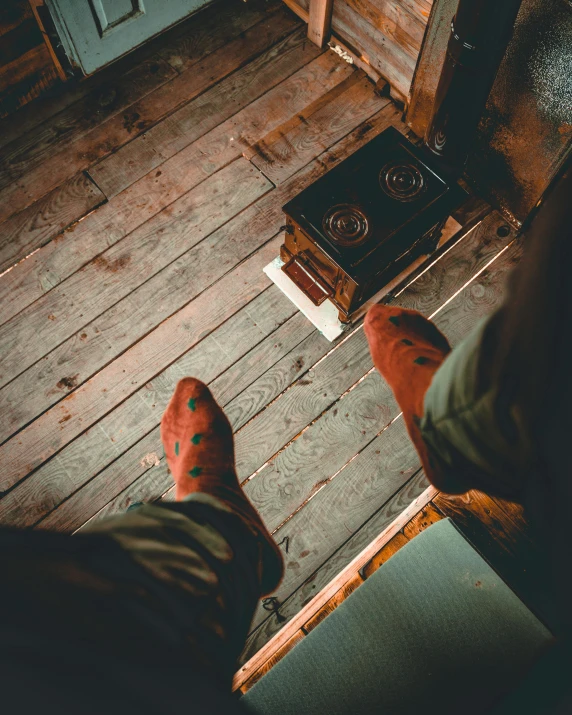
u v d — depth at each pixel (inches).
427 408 26.2
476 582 46.9
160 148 92.8
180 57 98.4
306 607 63.2
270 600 69.1
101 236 87.7
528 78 66.0
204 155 92.0
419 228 71.1
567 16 57.1
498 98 71.4
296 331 82.0
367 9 83.3
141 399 79.4
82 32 89.6
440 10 69.8
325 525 72.6
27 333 82.7
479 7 55.5
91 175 91.5
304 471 75.0
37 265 86.3
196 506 35.0
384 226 70.9
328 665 45.7
